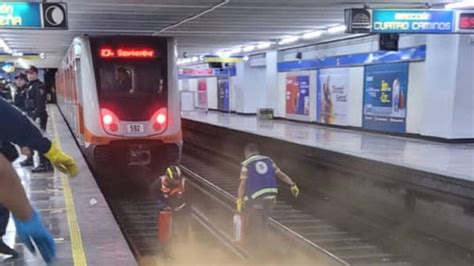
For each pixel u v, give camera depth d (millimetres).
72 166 1814
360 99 21078
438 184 8031
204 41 22344
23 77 10117
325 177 11961
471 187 7297
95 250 5328
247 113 32250
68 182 9102
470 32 11672
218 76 34875
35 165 10820
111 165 10961
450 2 11961
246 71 31938
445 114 16234
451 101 16000
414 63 17828
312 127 23078
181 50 27797
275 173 7660
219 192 12219
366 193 10219
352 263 7574
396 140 17125
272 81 28531
